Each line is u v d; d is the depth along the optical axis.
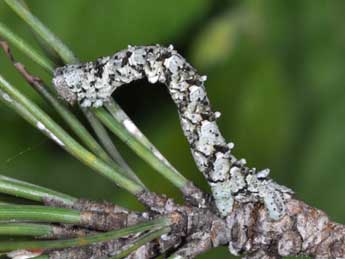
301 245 0.16
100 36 0.24
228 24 0.24
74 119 0.16
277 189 0.16
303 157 0.25
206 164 0.16
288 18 0.25
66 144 0.16
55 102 0.16
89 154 0.16
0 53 0.22
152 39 0.24
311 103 0.25
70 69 0.16
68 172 0.27
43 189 0.16
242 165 0.16
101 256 0.16
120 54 0.16
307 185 0.25
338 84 0.25
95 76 0.16
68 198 0.16
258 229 0.16
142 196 0.16
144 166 0.24
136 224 0.16
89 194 0.27
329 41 0.25
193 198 0.16
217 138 0.16
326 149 0.25
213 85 0.25
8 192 0.16
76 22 0.24
